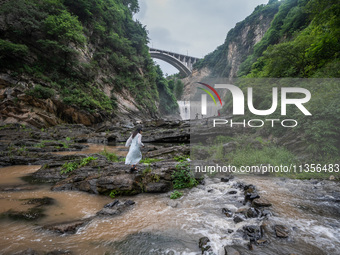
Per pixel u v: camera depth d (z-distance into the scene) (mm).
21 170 7234
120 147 14938
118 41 43906
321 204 3730
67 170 6453
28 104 22531
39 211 3633
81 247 2428
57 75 28219
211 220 3176
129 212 3553
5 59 23125
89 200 4277
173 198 4254
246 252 2244
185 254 2277
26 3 27172
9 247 2402
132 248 2404
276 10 74562
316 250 2279
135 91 46625
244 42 86312
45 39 28328
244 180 5473
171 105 71750
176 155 8234
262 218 3148
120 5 51688
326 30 12922
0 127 19109
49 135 16547
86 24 37406
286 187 4805
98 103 31312
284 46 13734
